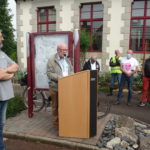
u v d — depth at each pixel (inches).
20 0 521.3
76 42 178.9
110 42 436.8
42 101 222.5
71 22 469.7
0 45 123.3
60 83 153.3
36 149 148.9
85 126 154.9
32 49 195.6
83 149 146.1
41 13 519.2
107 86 382.3
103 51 444.5
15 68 124.3
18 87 387.9
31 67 198.7
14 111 212.7
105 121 194.9
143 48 424.5
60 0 475.2
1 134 130.0
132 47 432.1
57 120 172.6
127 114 231.5
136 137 157.6
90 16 462.0
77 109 154.2
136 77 374.9
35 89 200.8
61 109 156.2
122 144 146.3
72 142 150.6
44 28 518.6
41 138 157.8
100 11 452.8
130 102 287.3
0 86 118.6
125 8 416.5
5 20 671.8
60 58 167.9
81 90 151.7
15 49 699.4
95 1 440.8
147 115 229.0
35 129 174.1
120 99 288.7
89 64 287.3
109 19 431.5
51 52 192.2
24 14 523.2
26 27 525.3
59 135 158.9
